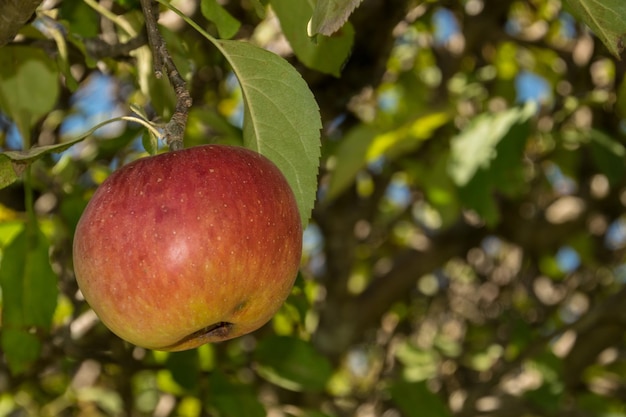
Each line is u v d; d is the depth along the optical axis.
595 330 6.34
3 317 3.56
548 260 7.73
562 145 5.94
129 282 2.16
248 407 4.04
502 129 4.66
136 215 2.18
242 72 2.45
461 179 4.72
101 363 4.50
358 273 7.57
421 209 7.77
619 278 8.02
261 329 5.58
